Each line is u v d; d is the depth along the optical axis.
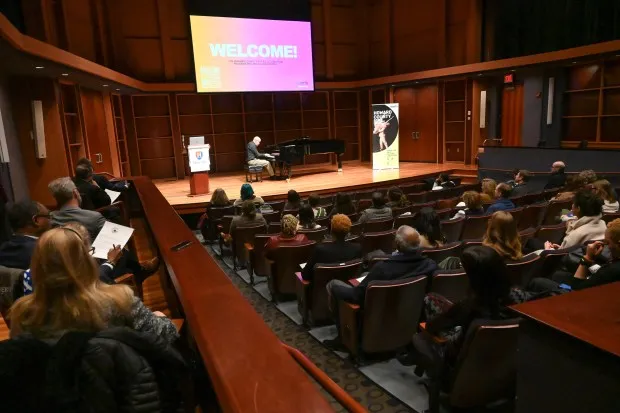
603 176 7.80
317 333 3.56
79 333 1.11
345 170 12.37
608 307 1.26
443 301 2.44
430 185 8.91
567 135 10.25
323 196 8.55
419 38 13.09
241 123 13.59
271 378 1.14
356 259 3.45
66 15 8.95
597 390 1.09
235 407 1.02
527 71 10.34
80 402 1.04
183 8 12.30
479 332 1.98
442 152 12.81
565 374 1.17
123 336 1.16
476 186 8.07
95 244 2.54
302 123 14.07
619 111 9.27
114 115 10.75
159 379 1.29
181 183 11.44
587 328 1.14
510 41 10.98
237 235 5.11
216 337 1.37
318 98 14.39
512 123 11.26
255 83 11.80
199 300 1.67
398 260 2.91
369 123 14.61
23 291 1.94
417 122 13.38
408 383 2.79
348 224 3.47
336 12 14.05
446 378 2.29
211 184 10.41
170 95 12.30
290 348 1.61
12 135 6.93
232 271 5.39
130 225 6.04
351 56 14.49
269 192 8.69
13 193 6.45
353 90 14.15
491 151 9.88
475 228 4.77
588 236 3.36
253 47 11.64
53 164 7.70
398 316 2.87
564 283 2.79
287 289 4.19
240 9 12.03
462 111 12.40
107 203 4.52
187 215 8.14
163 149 12.68
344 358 3.14
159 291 3.57
